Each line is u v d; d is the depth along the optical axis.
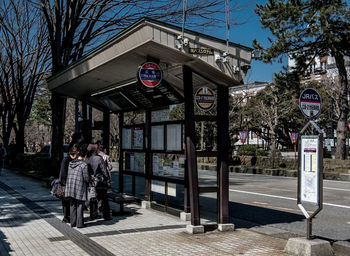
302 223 8.77
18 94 30.80
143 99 9.30
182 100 8.09
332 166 22.00
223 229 7.24
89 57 8.40
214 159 31.52
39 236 6.87
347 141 41.44
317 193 5.66
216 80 7.10
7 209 9.88
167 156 8.94
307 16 22.28
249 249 6.04
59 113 17.12
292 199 12.59
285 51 24.06
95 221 8.26
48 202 11.13
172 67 7.44
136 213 9.16
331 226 8.43
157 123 9.06
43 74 30.78
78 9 16.95
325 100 39.25
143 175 9.99
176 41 6.35
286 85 25.23
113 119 40.91
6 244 6.27
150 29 6.11
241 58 7.00
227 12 6.93
